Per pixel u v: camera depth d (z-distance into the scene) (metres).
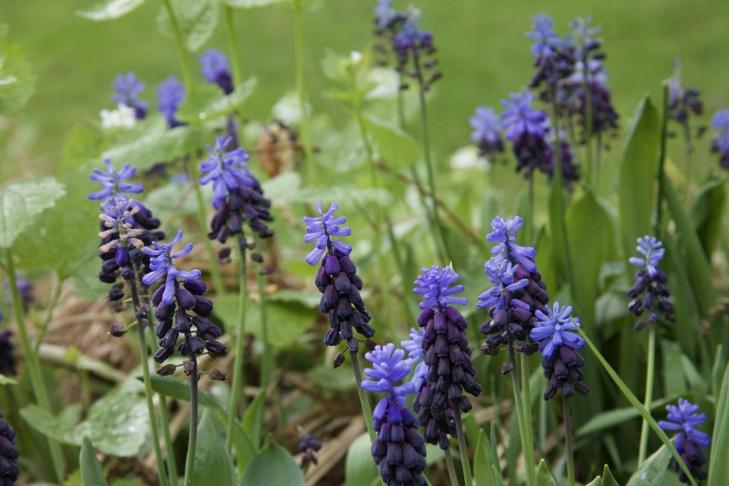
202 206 4.71
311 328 5.11
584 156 6.59
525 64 12.44
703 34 12.70
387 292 4.97
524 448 2.80
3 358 4.32
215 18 4.70
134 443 3.64
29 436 4.64
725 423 2.86
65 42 14.38
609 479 2.83
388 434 2.38
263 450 3.09
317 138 5.48
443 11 14.97
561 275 4.33
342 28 14.03
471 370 2.53
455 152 10.12
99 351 5.16
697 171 6.79
